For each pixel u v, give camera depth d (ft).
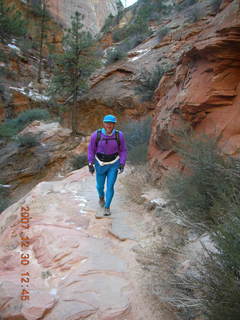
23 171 48.06
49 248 11.92
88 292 9.24
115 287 9.53
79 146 55.83
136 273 10.24
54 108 83.46
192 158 12.37
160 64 60.03
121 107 57.52
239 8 13.25
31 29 128.88
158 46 69.92
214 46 13.93
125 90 60.39
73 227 14.11
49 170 49.49
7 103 82.53
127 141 27.14
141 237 12.83
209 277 6.96
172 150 17.39
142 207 16.08
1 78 90.17
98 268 10.52
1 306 8.60
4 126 63.36
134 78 61.57
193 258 9.12
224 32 13.62
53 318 8.23
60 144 55.36
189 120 15.76
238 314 5.98
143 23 107.34
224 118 13.94
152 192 17.26
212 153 12.06
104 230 13.88
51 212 15.98
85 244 12.26
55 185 21.20
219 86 14.21
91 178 22.48
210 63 14.88
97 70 77.82
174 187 13.21
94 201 17.69
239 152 12.20
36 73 107.34
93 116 62.90
